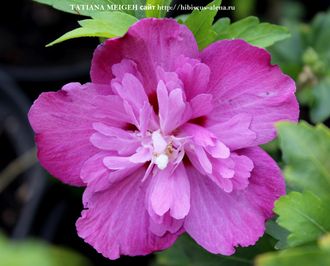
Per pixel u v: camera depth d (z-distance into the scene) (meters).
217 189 0.31
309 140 0.29
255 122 0.30
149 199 0.30
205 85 0.30
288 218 0.29
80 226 0.30
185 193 0.30
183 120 0.30
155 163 0.30
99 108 0.30
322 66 0.42
